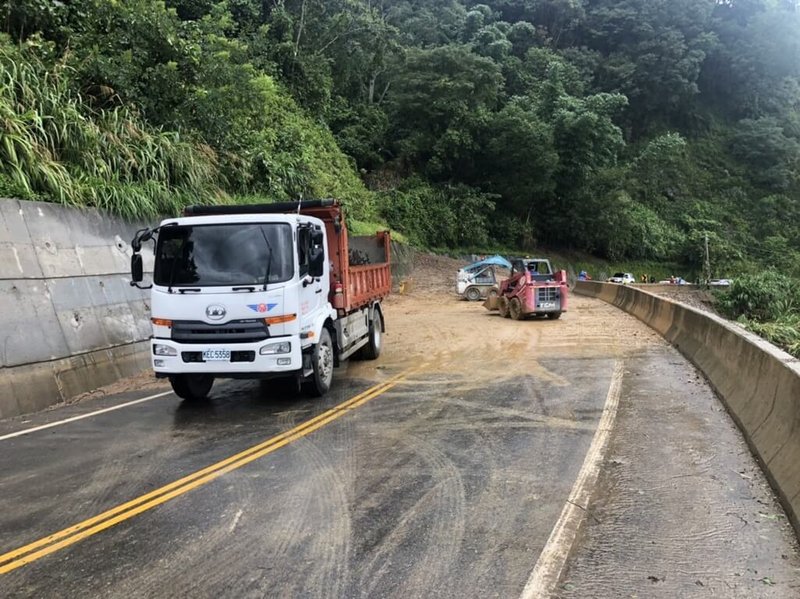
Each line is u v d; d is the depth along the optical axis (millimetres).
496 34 59344
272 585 3590
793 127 75375
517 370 10453
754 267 59219
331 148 37344
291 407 8102
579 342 13867
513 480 5238
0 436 7160
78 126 11773
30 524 4578
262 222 7969
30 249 9438
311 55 38875
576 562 3816
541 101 52750
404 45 52312
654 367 10625
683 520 4410
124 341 10844
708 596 3396
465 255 44156
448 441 6414
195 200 14281
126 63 14164
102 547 4156
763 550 3943
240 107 17875
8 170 9984
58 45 13961
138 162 13164
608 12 71500
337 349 9453
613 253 56719
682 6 71188
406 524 4391
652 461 5707
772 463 5211
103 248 11164
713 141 75188
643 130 71750
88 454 6324
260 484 5281
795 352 17547
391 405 8078
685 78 69375
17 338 8594
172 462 5961
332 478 5379
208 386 9078
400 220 41906
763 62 75875
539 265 19641
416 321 18938
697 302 37156
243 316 7652
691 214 65438
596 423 7035
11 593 3580
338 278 9664
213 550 4062
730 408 7484
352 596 3447
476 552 3945
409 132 47719
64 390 9094
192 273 7859
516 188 49875
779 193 70562
